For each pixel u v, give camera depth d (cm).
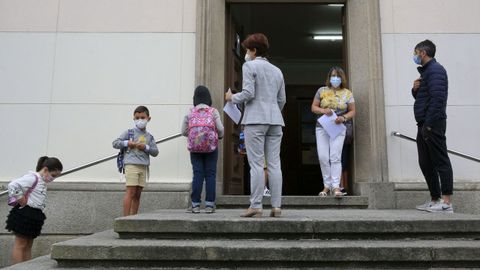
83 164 617
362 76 644
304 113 1181
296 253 340
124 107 631
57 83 636
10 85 633
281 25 1009
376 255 341
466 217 401
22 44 643
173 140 622
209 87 631
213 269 343
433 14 646
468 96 626
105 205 595
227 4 696
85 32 648
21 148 620
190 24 650
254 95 422
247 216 407
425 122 484
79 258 343
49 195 594
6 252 585
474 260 342
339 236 379
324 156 598
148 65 641
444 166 486
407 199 591
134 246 345
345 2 695
